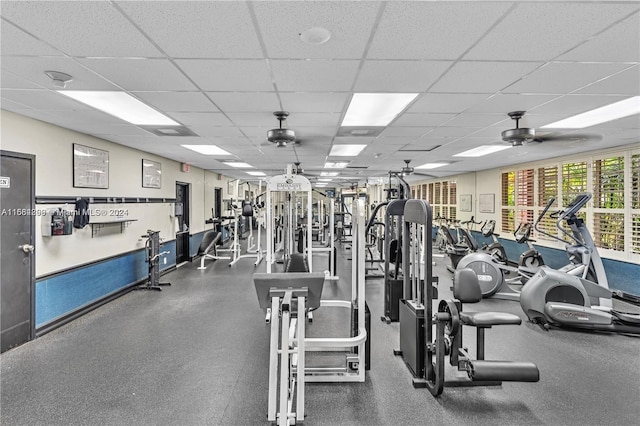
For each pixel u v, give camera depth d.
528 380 2.48
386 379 2.88
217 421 2.31
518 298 5.16
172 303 5.03
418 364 2.81
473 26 1.85
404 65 2.39
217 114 3.68
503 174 8.54
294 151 6.32
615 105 3.33
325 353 3.42
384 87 2.84
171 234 7.41
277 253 9.59
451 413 2.41
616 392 2.67
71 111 3.47
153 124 4.09
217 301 5.14
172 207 7.39
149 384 2.77
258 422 2.30
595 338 3.74
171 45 2.07
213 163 8.14
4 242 3.36
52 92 2.91
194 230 8.89
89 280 4.62
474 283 2.85
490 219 9.09
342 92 2.98
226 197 11.95
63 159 4.17
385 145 5.69
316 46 2.09
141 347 3.47
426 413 2.42
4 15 1.72
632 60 2.28
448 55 2.22
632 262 5.09
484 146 5.68
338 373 2.90
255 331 3.92
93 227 4.71
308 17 1.75
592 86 2.79
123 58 2.26
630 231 5.16
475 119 3.91
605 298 4.23
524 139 3.86
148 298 5.29
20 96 3.00
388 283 4.27
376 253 8.88
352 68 2.45
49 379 2.84
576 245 4.80
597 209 5.72
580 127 4.19
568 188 6.41
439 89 2.90
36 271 3.74
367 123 4.14
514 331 3.95
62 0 1.58
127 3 1.62
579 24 1.82
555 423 2.30
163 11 1.69
